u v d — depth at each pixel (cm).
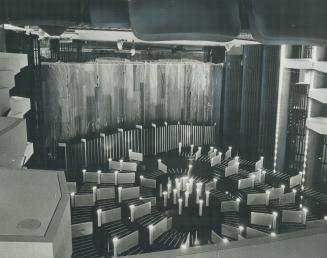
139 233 1380
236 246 401
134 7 432
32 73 1788
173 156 2362
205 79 2412
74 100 2053
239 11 461
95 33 1493
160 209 1680
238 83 2311
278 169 2114
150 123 2412
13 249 327
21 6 480
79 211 1491
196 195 1781
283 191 1666
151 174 2019
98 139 2161
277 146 2089
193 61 2378
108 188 1611
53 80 1936
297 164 2072
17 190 454
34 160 1881
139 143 2352
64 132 2036
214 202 1706
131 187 1656
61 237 373
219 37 427
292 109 2020
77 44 2008
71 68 1995
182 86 2433
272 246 412
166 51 2312
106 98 2198
